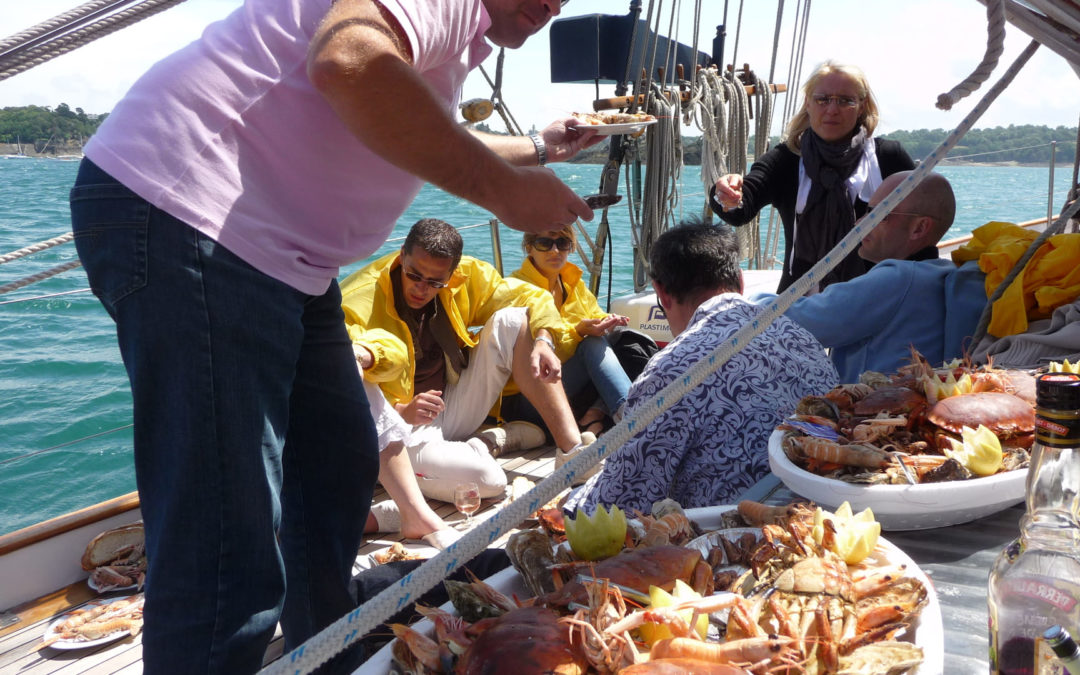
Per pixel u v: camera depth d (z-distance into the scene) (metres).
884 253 2.67
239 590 1.18
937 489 1.21
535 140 1.99
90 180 1.18
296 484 1.57
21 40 0.97
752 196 3.79
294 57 1.20
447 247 3.27
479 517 3.18
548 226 1.26
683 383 0.73
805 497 1.38
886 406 1.44
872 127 3.56
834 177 3.50
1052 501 0.78
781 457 1.37
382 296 3.38
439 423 3.67
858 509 1.25
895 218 2.59
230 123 1.18
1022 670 0.74
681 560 0.93
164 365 1.15
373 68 1.05
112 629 2.38
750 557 1.01
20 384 10.88
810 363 1.97
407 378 3.36
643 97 4.43
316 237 1.28
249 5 1.24
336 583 1.59
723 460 1.82
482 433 3.75
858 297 2.42
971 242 2.55
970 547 1.24
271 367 1.22
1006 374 1.54
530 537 1.04
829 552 0.96
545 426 3.87
